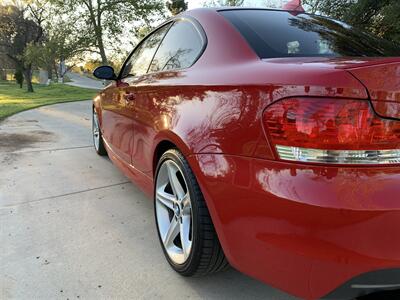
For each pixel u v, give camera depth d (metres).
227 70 2.09
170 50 2.95
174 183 2.45
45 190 3.97
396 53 2.46
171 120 2.37
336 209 1.49
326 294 1.59
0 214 3.36
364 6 8.20
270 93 1.70
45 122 8.63
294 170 1.59
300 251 1.57
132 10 24.19
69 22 24.11
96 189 4.02
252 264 1.80
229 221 1.86
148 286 2.36
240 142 1.80
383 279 1.55
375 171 1.53
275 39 2.29
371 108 1.54
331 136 1.54
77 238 2.95
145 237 2.98
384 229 1.50
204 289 2.33
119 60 25.17
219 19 2.52
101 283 2.39
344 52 2.28
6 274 2.47
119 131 3.66
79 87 29.95
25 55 23.11
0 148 5.79
